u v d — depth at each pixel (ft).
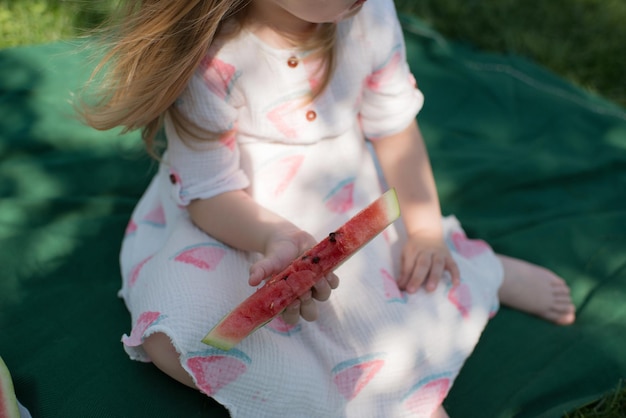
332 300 7.14
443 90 11.69
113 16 7.05
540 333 8.49
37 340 7.73
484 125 11.23
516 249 9.47
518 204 10.12
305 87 7.28
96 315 8.07
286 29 6.99
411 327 7.26
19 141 9.88
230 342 5.83
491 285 8.29
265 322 5.91
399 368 7.12
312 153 7.61
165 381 7.34
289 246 6.61
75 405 7.10
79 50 7.45
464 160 10.44
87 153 10.02
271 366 6.63
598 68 13.15
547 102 11.63
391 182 8.19
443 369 7.40
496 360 8.19
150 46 6.77
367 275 7.34
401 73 7.84
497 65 12.32
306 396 6.78
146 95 6.93
